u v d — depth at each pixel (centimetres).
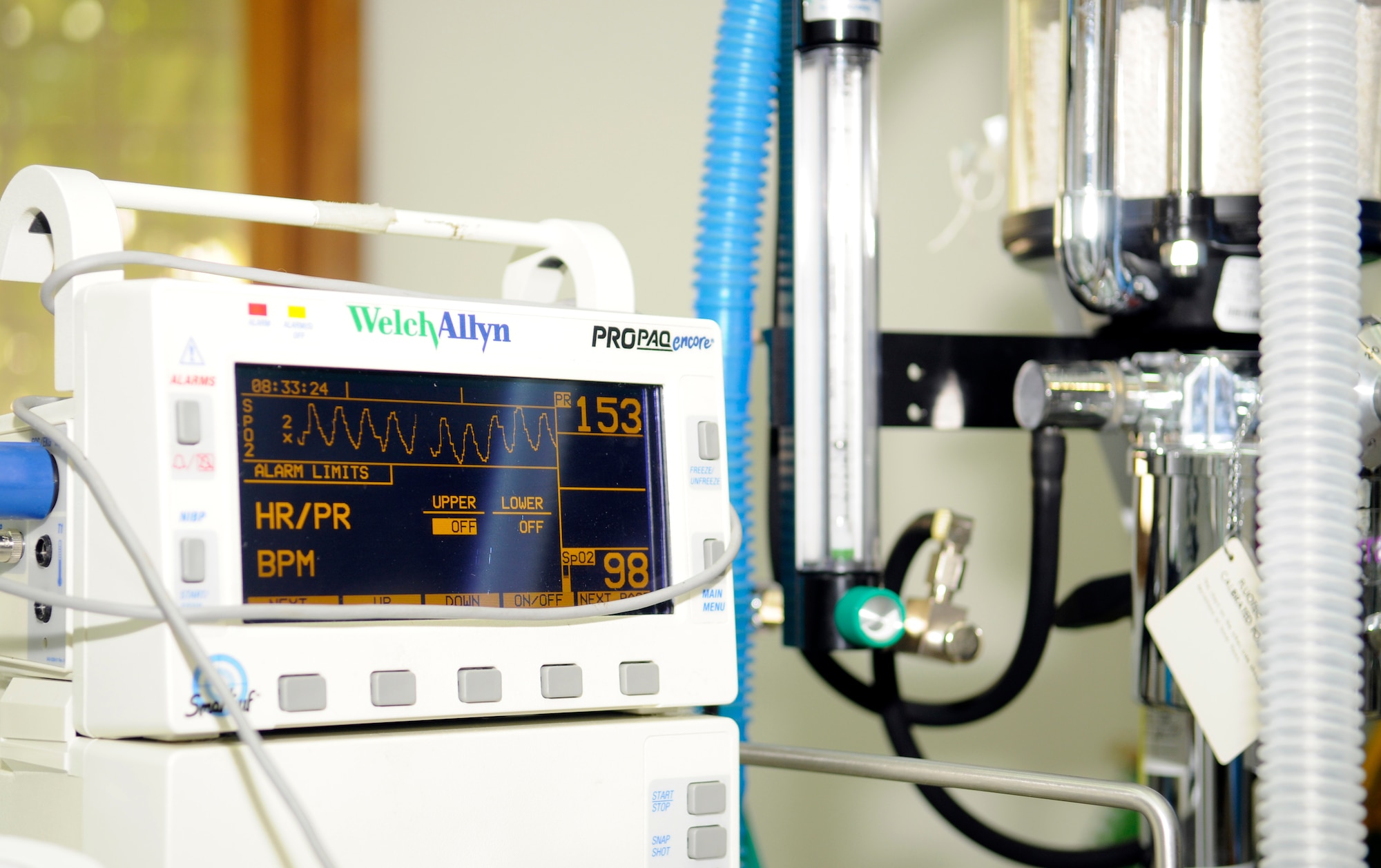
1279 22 62
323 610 45
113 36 149
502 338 53
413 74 148
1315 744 60
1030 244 84
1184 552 71
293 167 148
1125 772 137
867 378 78
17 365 146
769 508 87
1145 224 73
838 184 78
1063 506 137
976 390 99
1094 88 73
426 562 50
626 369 56
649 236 142
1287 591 61
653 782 54
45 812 51
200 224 147
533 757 51
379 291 53
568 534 54
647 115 143
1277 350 62
